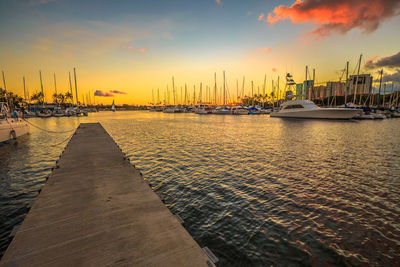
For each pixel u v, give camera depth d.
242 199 6.59
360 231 4.86
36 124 37.69
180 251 2.89
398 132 23.02
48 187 5.30
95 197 4.69
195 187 7.62
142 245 3.00
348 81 46.62
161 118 55.72
